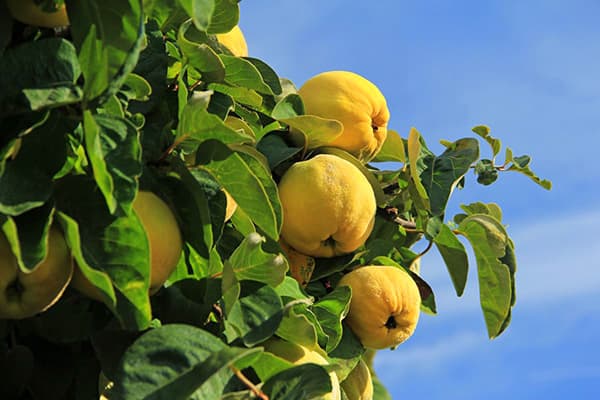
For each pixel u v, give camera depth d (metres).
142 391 1.23
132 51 1.20
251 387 1.28
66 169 1.27
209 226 1.33
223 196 1.38
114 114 1.27
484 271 1.57
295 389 1.31
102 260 1.25
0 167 1.22
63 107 1.26
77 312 1.31
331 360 1.49
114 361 1.30
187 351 1.25
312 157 1.54
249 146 1.48
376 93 1.57
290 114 1.52
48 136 1.25
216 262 1.38
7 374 1.30
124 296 1.24
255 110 1.53
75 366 1.33
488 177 1.70
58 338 1.31
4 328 1.31
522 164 1.70
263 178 1.40
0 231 1.24
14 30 1.29
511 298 1.61
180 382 1.24
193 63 1.42
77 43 1.24
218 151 1.34
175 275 1.35
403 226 1.61
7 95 1.24
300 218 1.47
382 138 1.58
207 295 1.36
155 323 1.34
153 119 1.38
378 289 1.51
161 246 1.29
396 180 1.62
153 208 1.30
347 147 1.55
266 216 1.37
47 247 1.24
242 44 1.57
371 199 1.50
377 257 1.58
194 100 1.33
